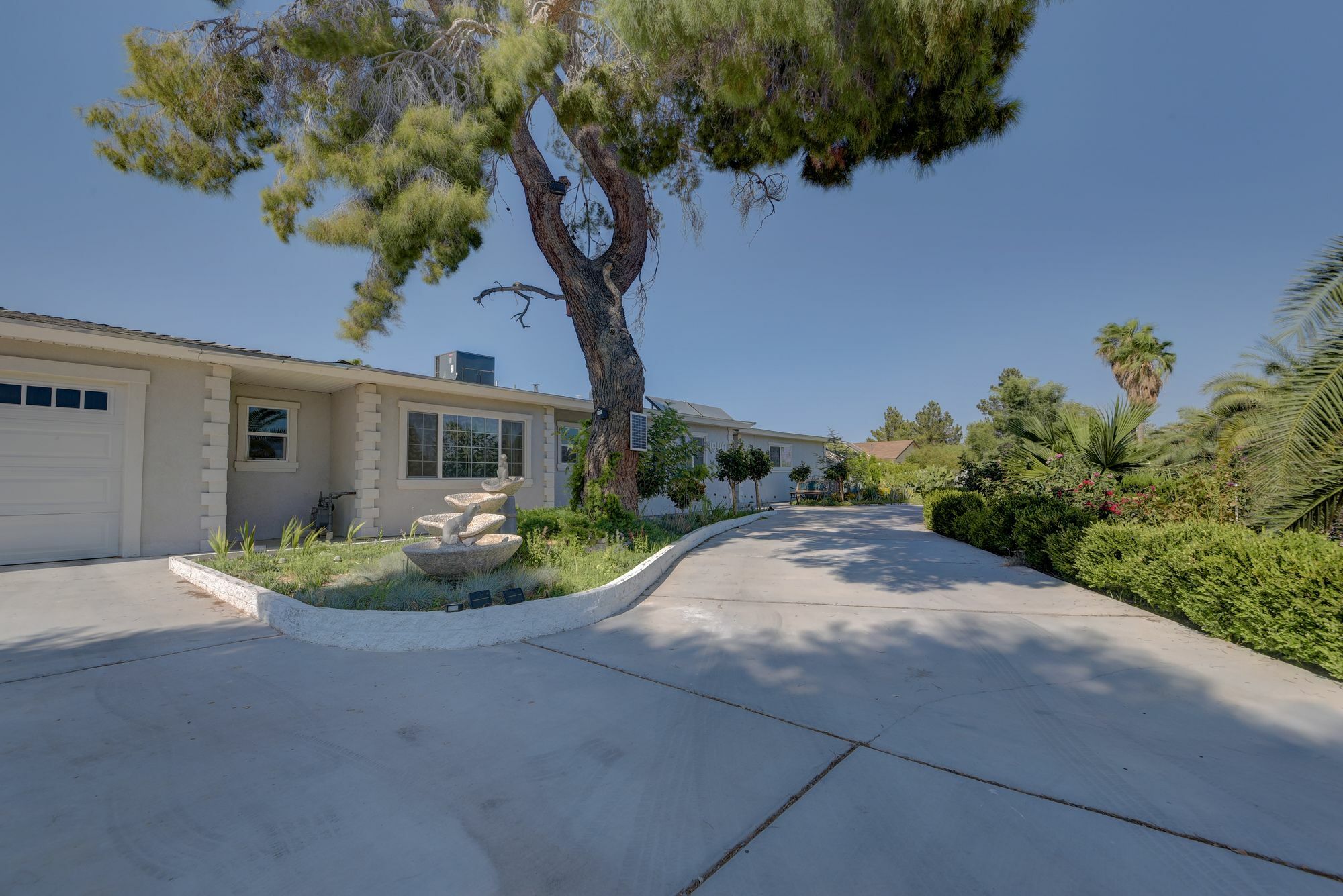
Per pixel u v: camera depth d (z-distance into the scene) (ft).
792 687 12.09
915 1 15.88
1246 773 8.63
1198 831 7.27
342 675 12.66
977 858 6.80
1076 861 6.73
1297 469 16.06
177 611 17.87
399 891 6.29
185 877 6.44
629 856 6.88
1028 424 43.75
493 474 41.98
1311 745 9.43
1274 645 13.02
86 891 6.20
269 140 29.14
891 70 18.75
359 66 25.62
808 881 6.46
